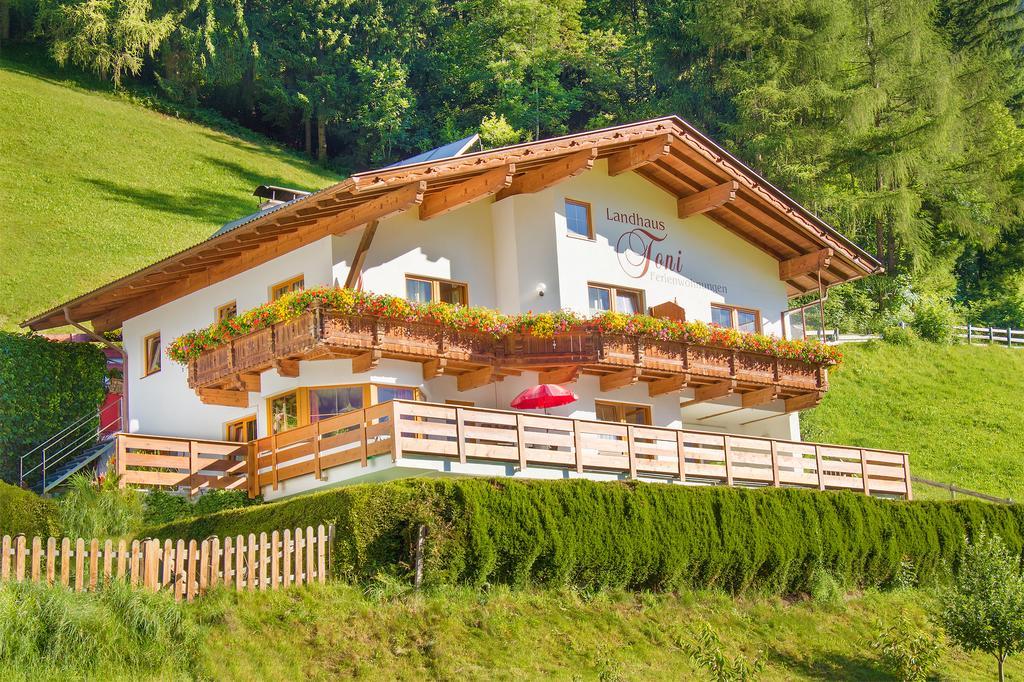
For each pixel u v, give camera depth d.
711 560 23.34
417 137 80.62
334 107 79.50
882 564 26.67
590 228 28.56
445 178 24.97
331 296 23.31
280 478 24.78
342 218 24.78
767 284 32.59
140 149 64.12
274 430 26.05
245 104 81.25
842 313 48.72
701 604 22.83
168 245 50.19
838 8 52.94
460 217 27.38
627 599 21.89
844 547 25.86
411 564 19.38
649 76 75.44
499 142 68.81
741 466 29.44
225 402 26.70
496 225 27.97
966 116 56.97
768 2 53.69
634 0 84.38
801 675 21.14
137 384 31.05
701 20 55.16
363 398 24.89
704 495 23.69
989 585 22.03
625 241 29.17
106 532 21.78
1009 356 47.88
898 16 54.09
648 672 19.31
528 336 26.20
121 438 24.02
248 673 15.94
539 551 20.75
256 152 73.00
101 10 72.44
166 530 21.92
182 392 29.33
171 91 76.00
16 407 28.89
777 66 52.62
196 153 67.06
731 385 29.12
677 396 29.50
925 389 43.78
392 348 24.11
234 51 75.62
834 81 53.94
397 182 23.23
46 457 29.25
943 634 23.61
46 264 44.47
